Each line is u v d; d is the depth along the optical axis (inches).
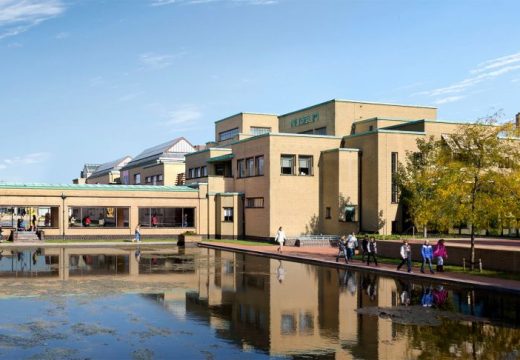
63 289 943.7
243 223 2242.9
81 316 719.1
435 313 744.3
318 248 1782.7
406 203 1886.1
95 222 2427.4
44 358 529.3
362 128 2253.9
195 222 2326.5
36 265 1323.8
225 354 546.0
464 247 1226.6
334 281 1056.2
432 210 1219.9
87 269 1245.1
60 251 1748.3
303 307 787.4
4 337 606.9
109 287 970.1
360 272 1198.9
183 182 2878.9
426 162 1696.6
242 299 852.6
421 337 614.5
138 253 1691.7
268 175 2021.4
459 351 557.6
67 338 605.0
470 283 968.9
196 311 756.0
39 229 2135.8
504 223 1162.0
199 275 1143.0
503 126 1155.9
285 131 2687.0
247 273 1179.3
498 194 1141.7
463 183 1160.2
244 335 621.9
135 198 2265.0
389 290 944.3
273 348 567.8
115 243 2057.1
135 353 548.7
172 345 578.6
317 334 627.5
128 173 3698.3
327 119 2348.7
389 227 1898.4
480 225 1156.5
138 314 733.3
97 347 569.3
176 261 1439.5
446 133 1987.0
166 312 748.0
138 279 1077.8
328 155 2046.0
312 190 2065.7
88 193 2202.3
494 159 1151.6
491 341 597.0
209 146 3110.2
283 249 1731.1
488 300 846.5
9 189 2089.1
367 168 1955.0
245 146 2217.0
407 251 1131.3
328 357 536.1
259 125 2842.0
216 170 2504.9
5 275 1130.0
